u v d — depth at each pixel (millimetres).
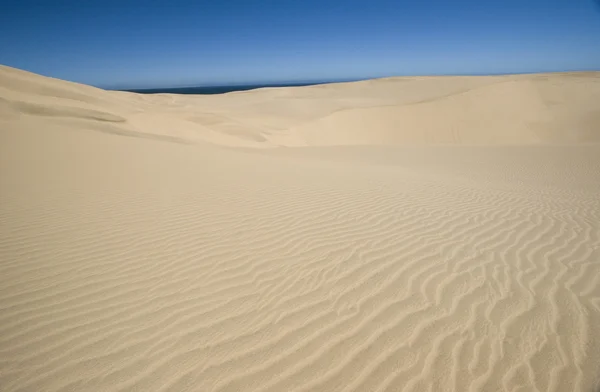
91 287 3508
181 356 2656
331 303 3279
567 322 2973
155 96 61969
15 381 2439
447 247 4441
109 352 2691
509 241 4676
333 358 2646
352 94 60844
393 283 3594
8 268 3811
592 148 18984
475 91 39875
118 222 5148
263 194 6707
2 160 8305
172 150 11602
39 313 3107
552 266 3955
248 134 28984
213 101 55844
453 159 17156
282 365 2584
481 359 2613
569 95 39188
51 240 4512
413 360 2621
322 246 4434
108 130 18062
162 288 3514
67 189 6648
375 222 5297
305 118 38062
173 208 5785
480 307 3191
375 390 2393
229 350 2719
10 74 25812
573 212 6207
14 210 5488
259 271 3840
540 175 13000
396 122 36625
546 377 2459
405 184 8234
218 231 4883
